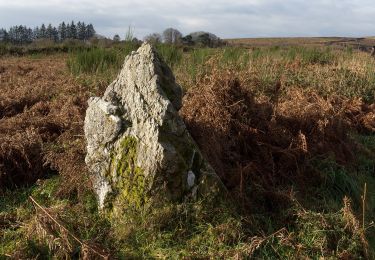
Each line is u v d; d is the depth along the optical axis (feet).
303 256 12.48
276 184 16.24
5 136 18.71
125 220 13.35
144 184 13.44
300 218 13.89
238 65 30.78
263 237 13.03
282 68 32.27
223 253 12.25
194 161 13.97
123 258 12.36
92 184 14.93
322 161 17.38
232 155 16.52
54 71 39.91
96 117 14.67
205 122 16.72
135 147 13.80
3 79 35.17
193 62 32.48
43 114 23.38
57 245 12.37
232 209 13.76
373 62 34.81
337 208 14.85
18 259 12.09
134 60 14.89
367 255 12.96
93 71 33.01
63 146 18.16
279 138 17.37
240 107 17.30
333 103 25.25
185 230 13.10
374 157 20.03
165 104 13.70
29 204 15.38
